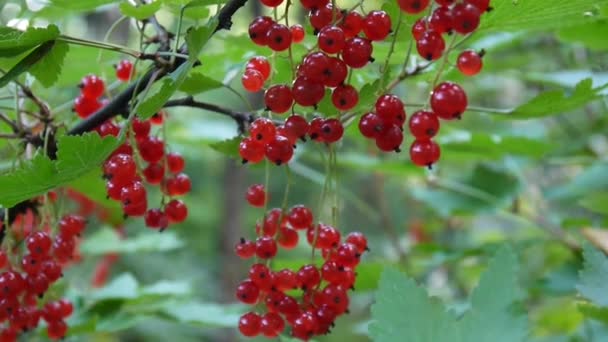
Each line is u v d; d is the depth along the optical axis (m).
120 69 0.61
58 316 0.60
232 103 1.69
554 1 0.54
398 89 0.94
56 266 0.59
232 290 1.65
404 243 1.30
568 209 1.07
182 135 0.93
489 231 1.24
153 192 1.52
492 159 0.78
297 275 0.56
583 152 0.90
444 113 0.52
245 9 1.39
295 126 0.54
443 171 1.15
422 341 0.51
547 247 0.99
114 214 0.77
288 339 0.55
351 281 0.56
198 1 0.54
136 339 1.45
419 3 0.51
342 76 0.53
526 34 0.71
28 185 0.52
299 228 0.57
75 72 0.67
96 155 0.52
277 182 1.86
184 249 1.79
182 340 1.49
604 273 0.54
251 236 1.83
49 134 0.58
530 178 1.03
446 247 0.76
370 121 0.53
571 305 0.86
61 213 0.60
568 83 0.71
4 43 0.54
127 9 0.56
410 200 1.33
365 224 1.72
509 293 0.51
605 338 0.61
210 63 0.65
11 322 0.58
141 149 0.58
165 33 0.58
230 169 1.71
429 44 0.52
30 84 0.61
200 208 1.87
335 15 0.53
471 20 0.51
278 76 0.61
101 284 0.94
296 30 0.56
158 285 0.71
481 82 1.12
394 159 0.89
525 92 1.16
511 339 0.50
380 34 0.53
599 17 0.59
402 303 0.51
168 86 0.52
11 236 0.59
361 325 0.77
